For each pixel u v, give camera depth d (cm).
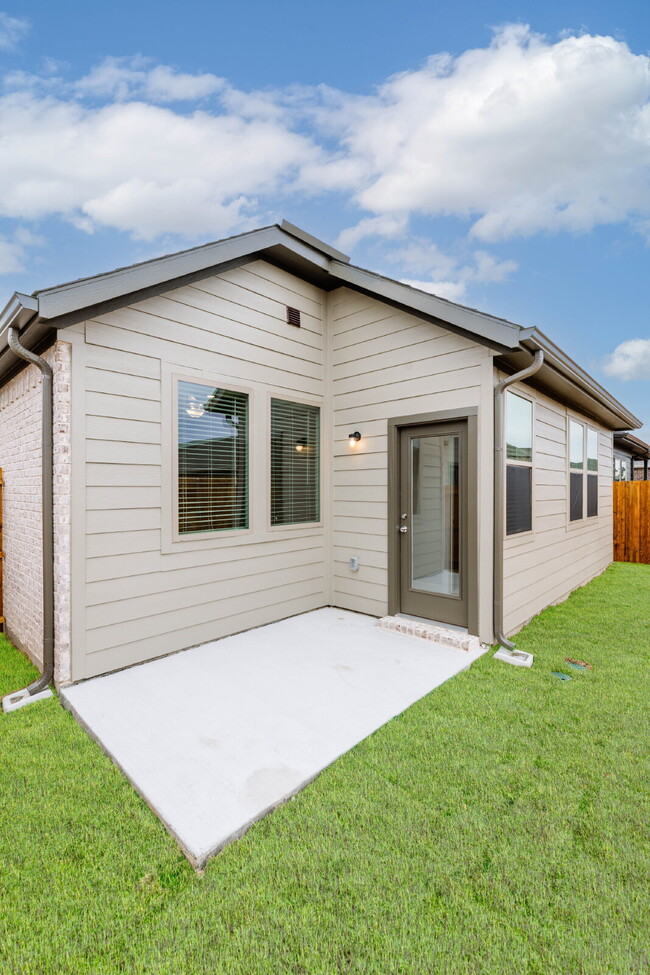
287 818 201
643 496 938
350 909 159
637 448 1181
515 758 242
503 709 296
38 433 364
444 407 447
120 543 360
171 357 394
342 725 275
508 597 445
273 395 490
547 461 557
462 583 440
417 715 288
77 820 203
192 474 415
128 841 191
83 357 337
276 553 493
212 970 140
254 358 470
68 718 294
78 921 157
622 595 641
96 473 345
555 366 456
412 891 165
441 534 460
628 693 320
